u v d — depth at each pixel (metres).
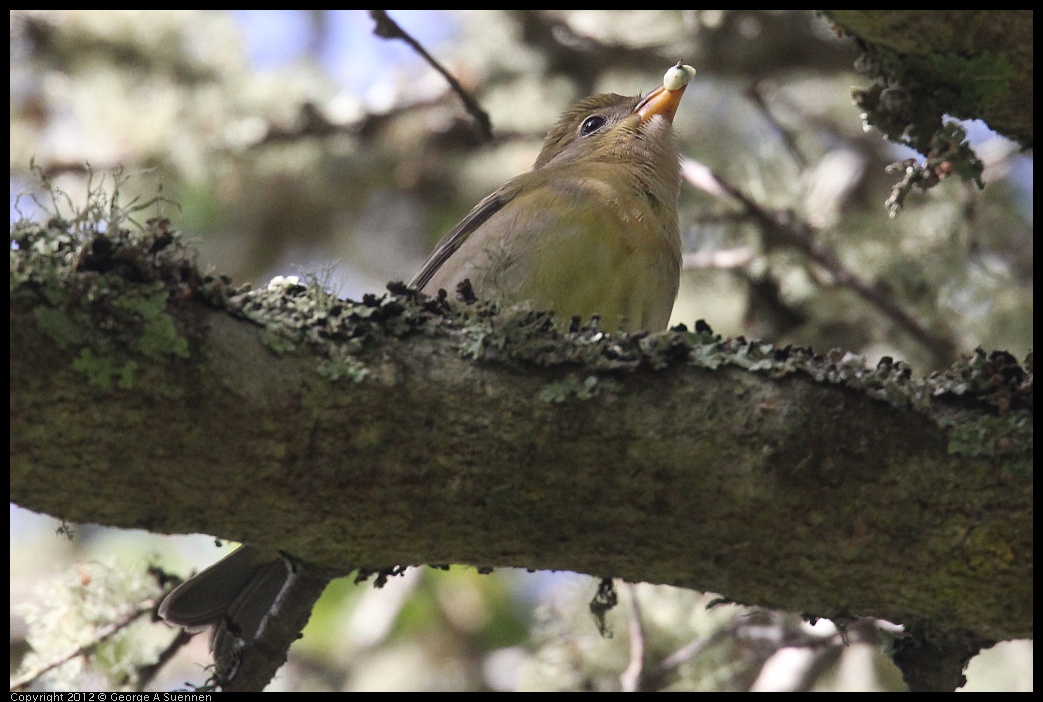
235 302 5.98
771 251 13.41
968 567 6.26
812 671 12.19
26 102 14.95
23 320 5.49
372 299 6.29
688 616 11.29
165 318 5.69
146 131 14.68
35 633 9.00
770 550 6.30
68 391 5.55
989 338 13.27
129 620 8.87
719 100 16.06
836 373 6.31
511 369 6.21
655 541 6.31
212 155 15.09
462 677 14.80
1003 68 7.16
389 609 14.87
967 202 13.37
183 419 5.73
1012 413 6.25
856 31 7.29
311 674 14.69
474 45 15.86
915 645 6.83
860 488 6.18
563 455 6.14
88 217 5.79
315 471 5.97
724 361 6.35
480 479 6.12
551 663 11.34
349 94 15.96
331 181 16.02
